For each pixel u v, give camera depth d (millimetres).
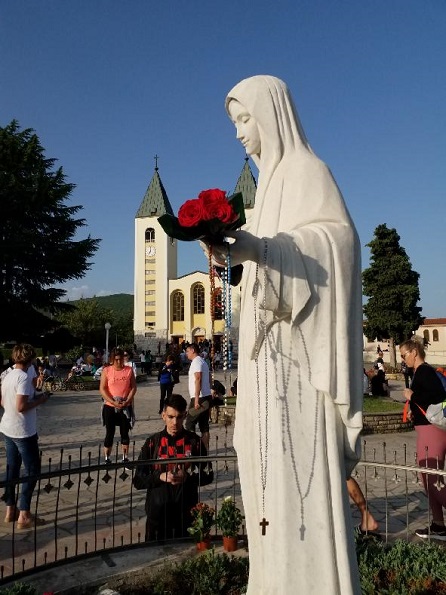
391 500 6516
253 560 2213
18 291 37625
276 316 2029
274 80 2361
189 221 1833
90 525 5648
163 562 4227
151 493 4785
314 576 1941
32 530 5477
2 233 36281
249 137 2379
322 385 1970
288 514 1970
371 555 4008
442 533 4957
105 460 8273
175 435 5109
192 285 60688
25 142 39219
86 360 31797
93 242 39875
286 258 1905
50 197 37219
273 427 2047
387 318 34500
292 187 2186
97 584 3916
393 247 35656
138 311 62250
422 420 5008
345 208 2156
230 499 4648
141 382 28875
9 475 5629
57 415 15164
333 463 2002
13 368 5703
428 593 3545
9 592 3299
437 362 47344
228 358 2027
